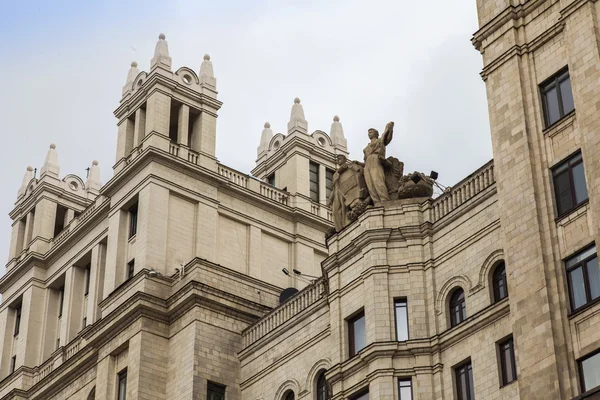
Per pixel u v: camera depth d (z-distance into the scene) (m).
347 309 59.53
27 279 83.38
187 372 66.06
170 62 78.56
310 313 63.78
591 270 48.50
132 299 68.88
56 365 77.12
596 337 47.09
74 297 79.62
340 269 60.84
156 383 67.25
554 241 50.19
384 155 62.72
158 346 68.38
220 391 66.44
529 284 50.00
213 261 74.06
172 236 72.88
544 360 48.12
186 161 75.12
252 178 79.38
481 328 53.78
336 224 63.16
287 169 84.06
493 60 56.00
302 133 85.06
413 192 60.38
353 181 63.09
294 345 64.19
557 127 52.09
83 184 89.06
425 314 56.78
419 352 55.59
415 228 58.75
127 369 68.50
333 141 87.75
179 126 77.12
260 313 69.69
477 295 55.00
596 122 50.00
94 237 79.06
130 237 74.44
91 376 72.88
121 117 79.62
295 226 80.19
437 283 57.19
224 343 67.62
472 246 56.12
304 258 79.44
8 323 83.88
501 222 52.56
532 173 51.97
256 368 66.38
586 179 49.62
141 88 78.06
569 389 47.03
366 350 56.50
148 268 70.69
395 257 58.50
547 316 48.66
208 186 76.00
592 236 48.81
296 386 62.97
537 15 55.03
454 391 54.12
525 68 54.53
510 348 52.25
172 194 74.38
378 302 57.31
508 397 51.22
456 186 58.31
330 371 58.31
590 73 51.09
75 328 78.75
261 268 77.06
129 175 75.56
